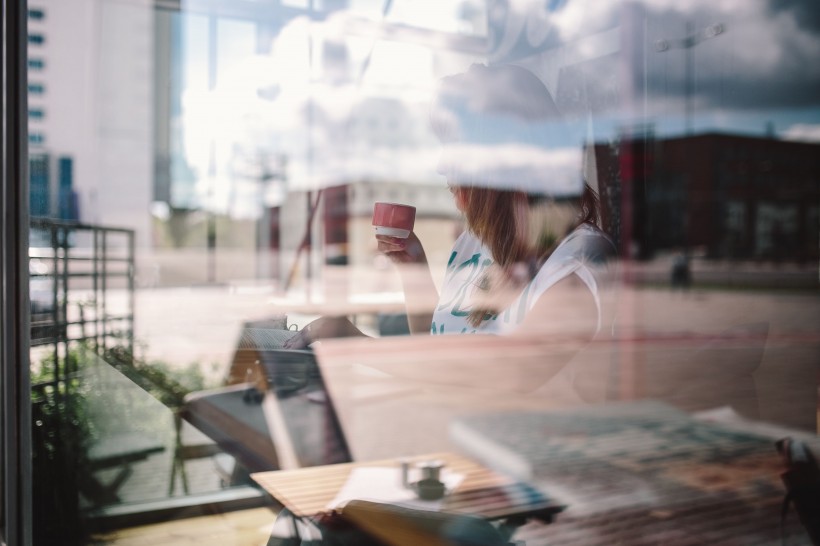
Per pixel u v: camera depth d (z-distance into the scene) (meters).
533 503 1.98
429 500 1.22
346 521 0.97
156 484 1.11
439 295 1.27
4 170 1.00
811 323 6.75
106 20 2.86
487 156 1.16
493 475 1.87
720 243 9.06
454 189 1.22
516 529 1.16
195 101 3.23
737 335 2.41
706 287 9.06
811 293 8.73
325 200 3.06
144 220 3.32
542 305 1.12
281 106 3.10
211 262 3.12
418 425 2.81
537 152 1.17
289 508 1.02
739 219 8.77
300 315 1.34
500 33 1.89
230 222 3.41
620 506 2.33
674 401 3.38
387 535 0.96
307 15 2.66
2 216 1.01
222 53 2.96
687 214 8.08
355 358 1.25
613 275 1.15
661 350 3.52
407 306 1.27
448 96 1.21
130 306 1.73
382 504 1.00
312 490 1.09
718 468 2.69
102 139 3.14
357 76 2.65
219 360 1.27
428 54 2.16
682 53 2.86
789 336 5.98
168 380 1.22
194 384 1.24
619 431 3.16
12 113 1.00
